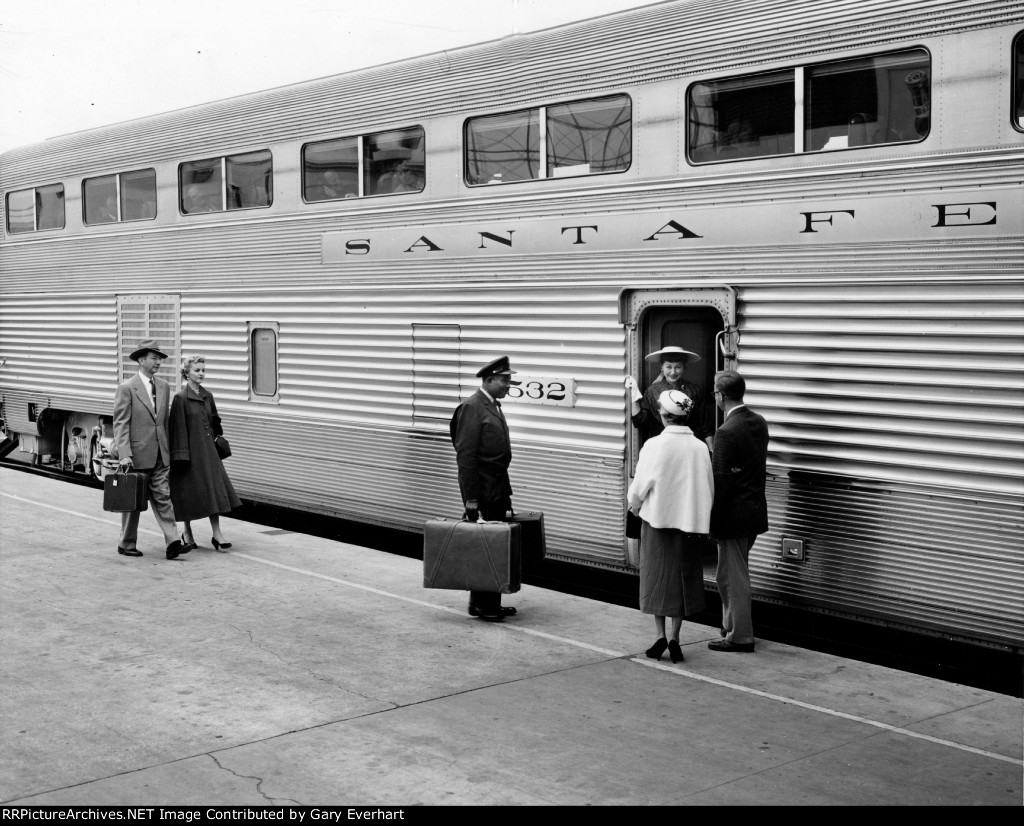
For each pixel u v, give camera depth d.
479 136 8.73
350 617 7.43
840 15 6.63
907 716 5.60
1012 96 6.01
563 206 8.13
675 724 5.45
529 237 8.37
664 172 7.52
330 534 11.05
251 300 10.94
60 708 5.63
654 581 6.43
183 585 8.28
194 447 9.36
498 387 7.58
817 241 6.77
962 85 6.17
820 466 6.81
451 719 5.49
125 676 6.14
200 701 5.74
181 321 11.82
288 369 10.61
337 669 6.30
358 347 9.87
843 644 7.08
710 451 7.81
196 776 4.77
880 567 6.59
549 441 8.33
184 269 11.73
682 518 6.30
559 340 8.23
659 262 7.56
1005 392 6.07
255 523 11.16
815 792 4.65
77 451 13.93
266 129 10.62
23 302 14.34
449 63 8.90
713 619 7.61
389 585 8.36
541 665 6.40
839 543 6.75
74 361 13.49
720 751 5.10
